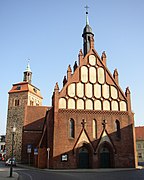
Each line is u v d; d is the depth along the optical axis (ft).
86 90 128.77
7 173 92.22
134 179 64.18
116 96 130.52
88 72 132.16
